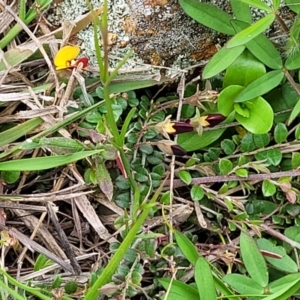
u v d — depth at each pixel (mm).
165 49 127
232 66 123
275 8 113
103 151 119
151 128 128
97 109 126
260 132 125
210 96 126
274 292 117
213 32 127
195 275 111
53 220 123
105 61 91
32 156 129
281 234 130
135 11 122
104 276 99
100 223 130
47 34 125
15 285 118
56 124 120
